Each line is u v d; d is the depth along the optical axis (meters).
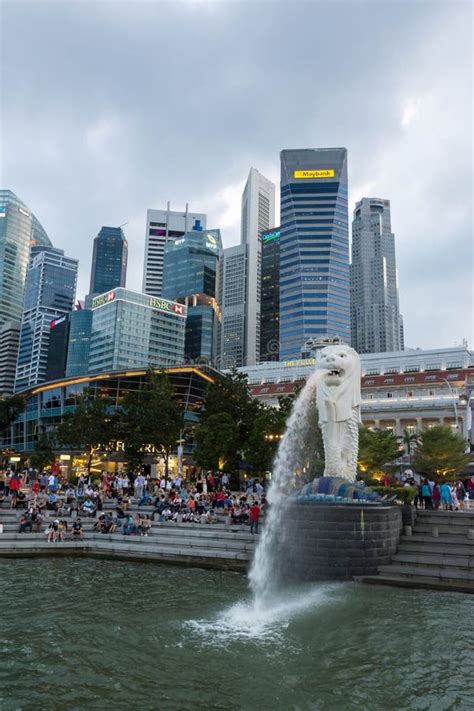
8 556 24.83
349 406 26.23
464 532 22.47
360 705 10.05
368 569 20.39
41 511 31.08
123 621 15.06
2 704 9.83
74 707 9.77
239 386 57.22
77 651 12.63
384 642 13.47
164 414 52.25
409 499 25.05
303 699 10.28
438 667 11.91
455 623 14.97
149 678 11.16
